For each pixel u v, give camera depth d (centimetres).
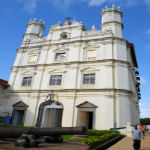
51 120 2294
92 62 2295
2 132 843
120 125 1822
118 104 1925
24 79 2639
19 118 2414
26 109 2330
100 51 2362
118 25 2595
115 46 2333
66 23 2903
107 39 2403
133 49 2600
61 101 2200
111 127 1816
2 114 2322
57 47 2695
